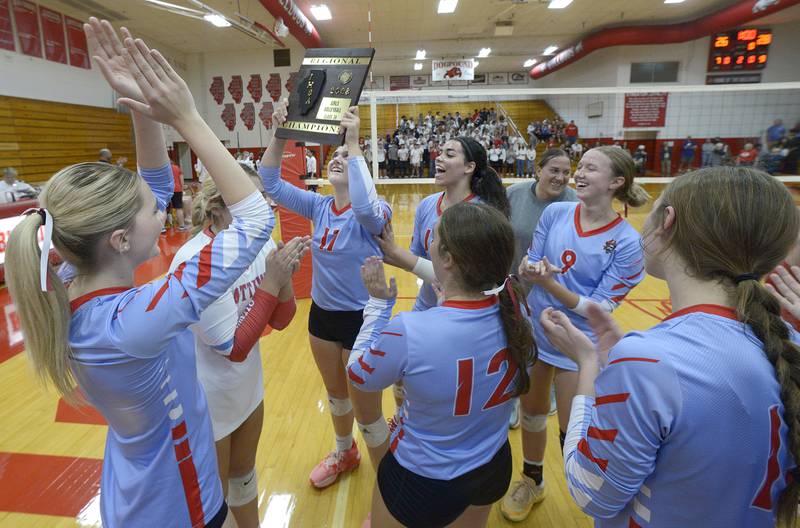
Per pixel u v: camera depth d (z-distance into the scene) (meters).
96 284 0.94
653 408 0.71
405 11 12.62
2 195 7.34
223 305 1.33
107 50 0.98
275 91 16.62
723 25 12.48
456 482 1.19
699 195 0.77
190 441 1.06
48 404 3.11
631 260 1.88
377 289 1.32
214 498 1.11
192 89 16.81
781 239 0.75
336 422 2.29
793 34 14.32
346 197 2.09
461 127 17.22
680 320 0.78
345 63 1.66
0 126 9.45
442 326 1.13
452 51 18.09
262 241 0.98
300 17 11.56
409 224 9.04
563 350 1.07
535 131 16.33
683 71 15.11
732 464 0.71
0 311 4.80
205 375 1.48
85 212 0.87
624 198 1.98
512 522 2.09
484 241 1.11
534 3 12.07
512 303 1.21
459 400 1.14
